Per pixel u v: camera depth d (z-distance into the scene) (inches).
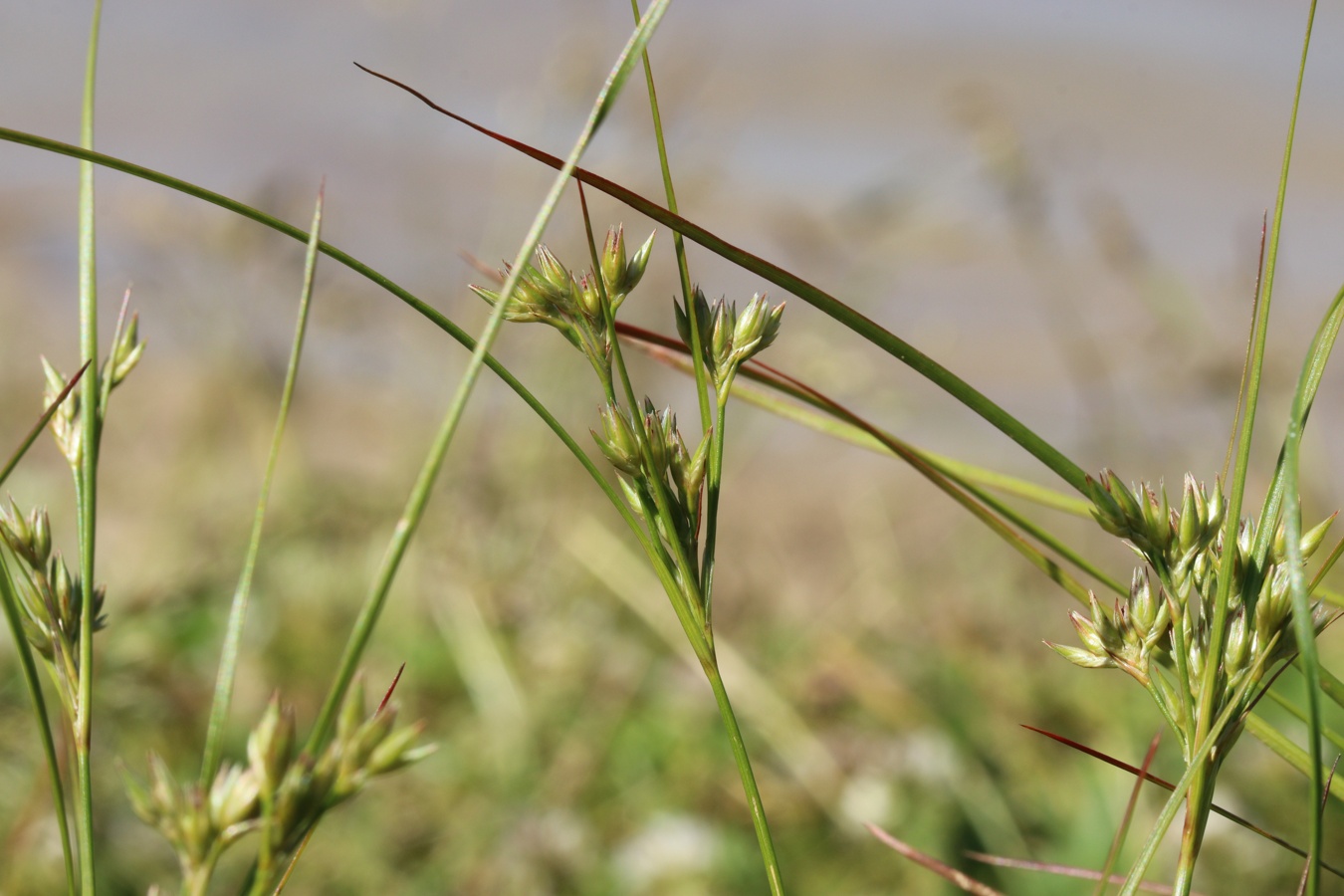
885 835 13.5
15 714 20.4
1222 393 30.4
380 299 35.9
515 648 26.0
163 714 22.0
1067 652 12.0
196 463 32.0
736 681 23.6
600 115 11.4
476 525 28.4
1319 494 28.7
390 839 20.8
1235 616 11.9
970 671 24.7
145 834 19.1
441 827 21.2
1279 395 30.8
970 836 20.3
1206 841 19.1
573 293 12.0
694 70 38.9
